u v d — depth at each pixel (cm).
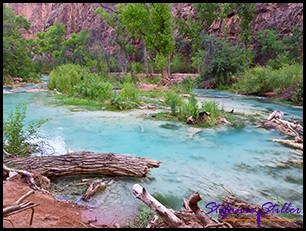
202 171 519
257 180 481
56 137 740
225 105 1402
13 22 3206
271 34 2697
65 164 458
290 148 679
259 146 692
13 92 1856
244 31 2516
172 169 526
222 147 680
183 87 2003
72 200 382
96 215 344
